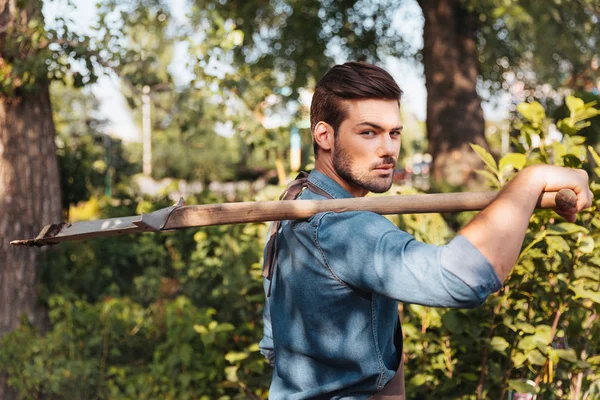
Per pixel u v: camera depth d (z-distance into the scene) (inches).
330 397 54.1
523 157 91.6
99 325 163.8
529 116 93.9
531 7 385.7
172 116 199.3
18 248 188.1
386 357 55.1
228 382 127.0
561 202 46.1
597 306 93.7
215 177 840.3
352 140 53.4
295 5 468.1
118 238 216.5
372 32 503.2
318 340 52.9
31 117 191.5
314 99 56.2
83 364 155.3
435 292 42.9
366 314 51.3
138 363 161.5
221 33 191.9
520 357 95.9
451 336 101.3
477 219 44.3
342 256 48.1
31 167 190.5
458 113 381.1
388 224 47.9
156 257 210.7
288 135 215.6
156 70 196.7
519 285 95.0
